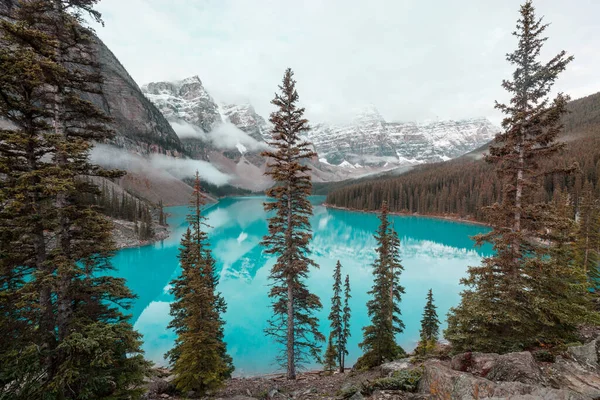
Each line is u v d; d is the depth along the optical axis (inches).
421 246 3053.6
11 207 283.0
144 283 1909.4
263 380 716.7
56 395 301.6
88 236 361.7
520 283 444.1
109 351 309.3
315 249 2938.0
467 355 371.2
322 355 1052.5
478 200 4451.3
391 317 897.5
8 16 327.6
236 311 1471.5
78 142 323.9
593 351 343.0
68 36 362.6
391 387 389.1
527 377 305.6
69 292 342.0
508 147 465.1
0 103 312.0
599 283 596.4
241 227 4392.2
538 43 438.6
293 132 635.5
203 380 504.7
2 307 305.4
